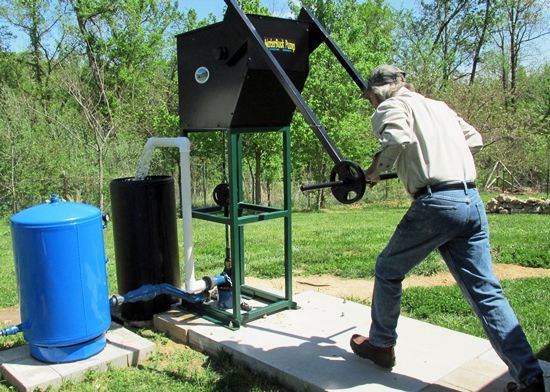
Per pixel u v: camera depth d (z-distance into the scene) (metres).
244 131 3.68
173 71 23.73
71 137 17.53
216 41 3.58
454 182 2.54
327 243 8.20
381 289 2.86
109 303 3.66
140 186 3.94
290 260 4.06
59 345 3.23
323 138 2.94
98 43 21.48
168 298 4.19
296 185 20.88
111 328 3.80
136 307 4.11
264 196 22.00
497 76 25.75
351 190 2.80
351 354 3.24
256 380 3.12
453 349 3.24
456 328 3.90
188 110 3.96
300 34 3.73
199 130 3.92
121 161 16.89
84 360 3.32
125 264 4.04
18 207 17.33
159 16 22.81
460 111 19.45
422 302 4.49
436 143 2.57
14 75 25.16
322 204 19.47
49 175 17.22
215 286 4.09
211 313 3.95
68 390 3.05
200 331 3.67
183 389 3.05
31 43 24.30
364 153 18.55
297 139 17.41
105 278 3.43
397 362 3.09
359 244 7.95
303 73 3.80
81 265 3.21
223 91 3.59
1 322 4.43
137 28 21.39
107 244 9.05
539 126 21.22
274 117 3.79
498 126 19.84
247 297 4.36
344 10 19.27
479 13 26.25
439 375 2.93
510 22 26.56
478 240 2.60
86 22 21.72
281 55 3.62
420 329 3.54
